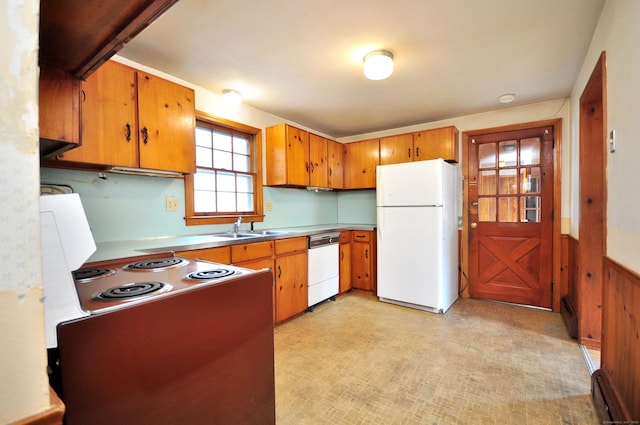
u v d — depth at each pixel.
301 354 2.17
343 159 4.17
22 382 0.42
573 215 2.79
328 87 2.69
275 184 3.30
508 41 1.96
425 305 3.03
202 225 2.74
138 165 1.97
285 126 3.20
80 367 0.65
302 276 2.95
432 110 3.34
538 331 2.54
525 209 3.24
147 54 2.10
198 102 2.65
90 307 0.73
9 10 0.40
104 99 1.81
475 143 3.49
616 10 1.43
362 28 1.80
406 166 3.13
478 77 2.50
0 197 0.39
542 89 2.78
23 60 0.41
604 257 1.61
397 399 1.66
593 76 1.86
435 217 2.96
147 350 0.76
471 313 2.99
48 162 1.74
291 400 1.66
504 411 1.55
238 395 1.00
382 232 3.30
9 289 0.40
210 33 1.85
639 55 1.18
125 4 0.63
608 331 1.56
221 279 0.99
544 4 1.60
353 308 3.15
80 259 0.72
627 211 1.32
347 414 1.54
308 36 1.88
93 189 2.04
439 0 1.56
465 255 3.54
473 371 1.92
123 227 2.20
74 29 0.72
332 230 3.38
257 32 1.84
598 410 1.50
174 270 1.23
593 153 2.25
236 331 0.99
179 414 0.83
